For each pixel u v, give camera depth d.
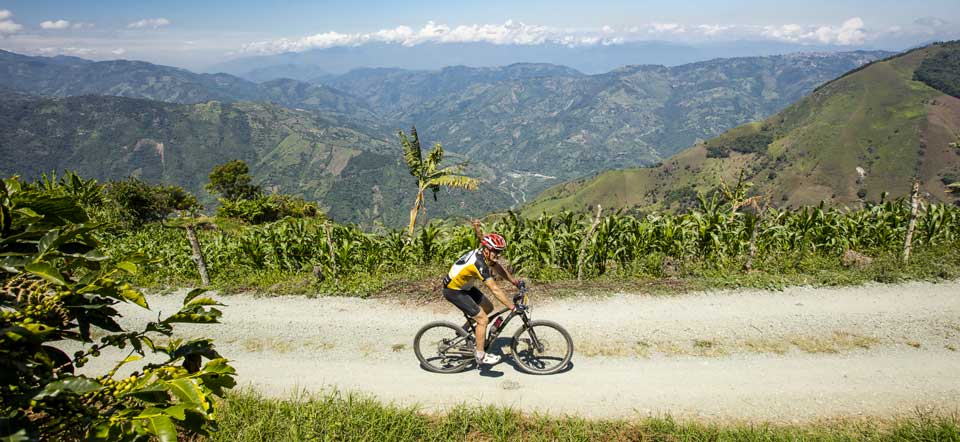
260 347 8.23
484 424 5.63
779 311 8.73
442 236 13.33
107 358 8.23
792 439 5.20
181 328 9.17
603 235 11.74
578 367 7.07
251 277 12.31
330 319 9.25
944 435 5.19
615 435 5.50
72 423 2.69
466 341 6.95
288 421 5.62
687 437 5.34
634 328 8.23
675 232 12.19
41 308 2.58
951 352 7.17
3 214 2.75
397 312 9.42
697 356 7.30
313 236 13.60
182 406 2.47
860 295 9.32
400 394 6.55
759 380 6.63
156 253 14.64
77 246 2.97
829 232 12.36
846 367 6.89
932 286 9.58
